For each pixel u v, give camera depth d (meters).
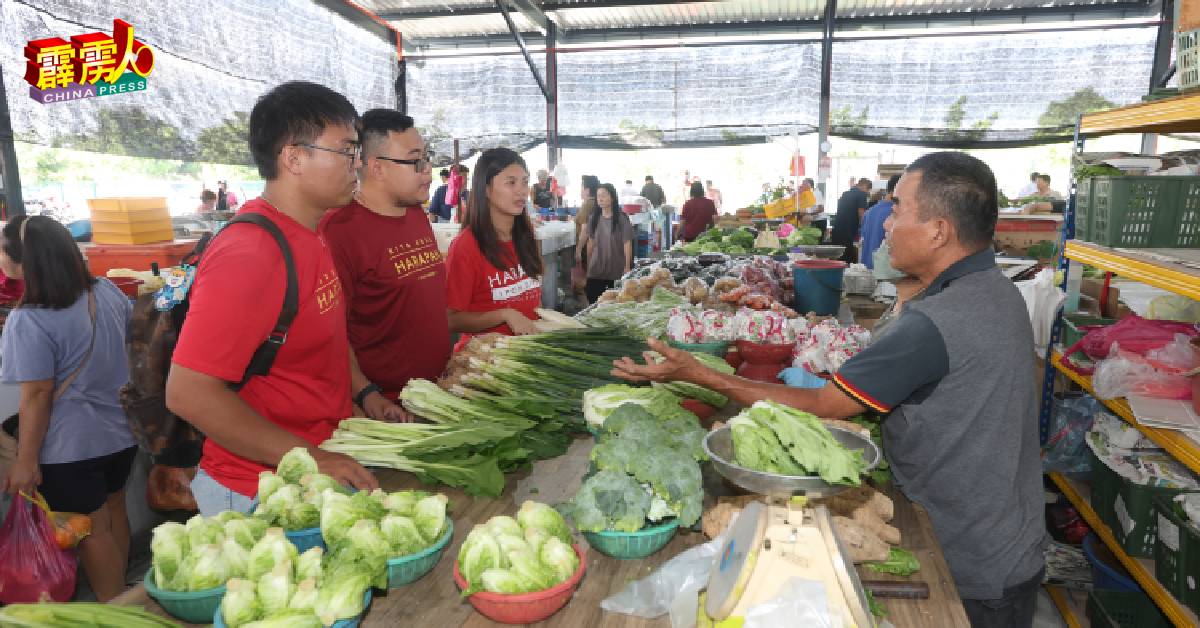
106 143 7.62
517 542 1.19
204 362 1.53
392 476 1.83
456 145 8.89
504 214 2.98
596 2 13.94
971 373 1.62
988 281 1.68
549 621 1.23
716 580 1.15
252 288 1.56
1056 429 3.59
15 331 2.77
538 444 1.89
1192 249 2.78
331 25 12.13
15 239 2.76
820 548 1.07
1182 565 2.34
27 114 6.69
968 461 1.65
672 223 12.96
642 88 15.58
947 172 1.68
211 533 1.23
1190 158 3.37
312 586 1.08
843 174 18.33
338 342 1.93
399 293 2.51
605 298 4.09
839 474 1.25
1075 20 13.51
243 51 9.94
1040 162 19.53
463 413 1.98
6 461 2.92
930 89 14.19
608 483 1.38
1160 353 2.58
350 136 1.74
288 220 1.72
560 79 15.83
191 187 15.58
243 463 1.82
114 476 3.18
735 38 15.23
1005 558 1.65
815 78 14.66
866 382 1.62
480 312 2.96
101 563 3.07
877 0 13.75
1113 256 2.85
